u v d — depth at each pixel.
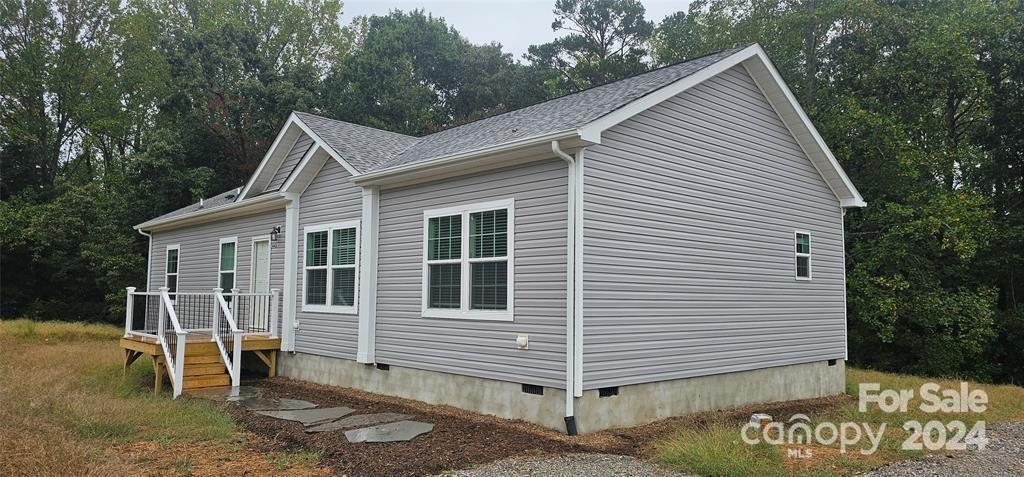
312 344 12.39
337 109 31.86
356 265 11.52
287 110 29.72
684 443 6.91
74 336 20.95
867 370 18.30
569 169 8.23
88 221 28.31
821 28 21.97
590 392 8.14
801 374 11.67
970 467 6.88
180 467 6.45
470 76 40.50
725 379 10.16
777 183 11.52
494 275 9.15
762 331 10.88
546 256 8.44
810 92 21.84
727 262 10.31
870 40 20.44
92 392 10.92
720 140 10.40
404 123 33.16
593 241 8.24
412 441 7.34
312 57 38.22
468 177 9.61
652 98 8.94
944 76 19.48
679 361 9.34
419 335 10.20
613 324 8.42
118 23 33.22
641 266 8.88
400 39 39.06
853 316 20.11
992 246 19.73
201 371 11.73
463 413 9.20
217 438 7.74
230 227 15.48
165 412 9.02
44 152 31.94
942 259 20.05
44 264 27.94
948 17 20.23
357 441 7.29
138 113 34.97
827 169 12.42
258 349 12.73
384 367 10.84
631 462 6.65
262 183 14.74
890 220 19.06
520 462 6.56
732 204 10.52
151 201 27.48
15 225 27.31
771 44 22.59
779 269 11.36
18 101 31.39
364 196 11.27
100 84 33.34
